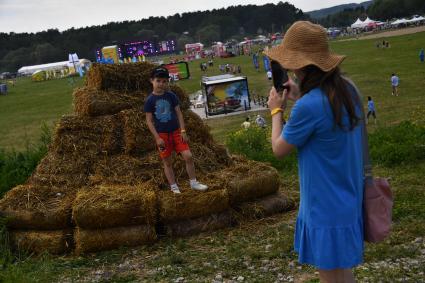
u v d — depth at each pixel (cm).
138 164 808
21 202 738
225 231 735
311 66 285
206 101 3172
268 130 1492
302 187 296
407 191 821
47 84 9088
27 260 674
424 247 580
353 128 280
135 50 8138
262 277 540
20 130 3384
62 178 798
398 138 1195
